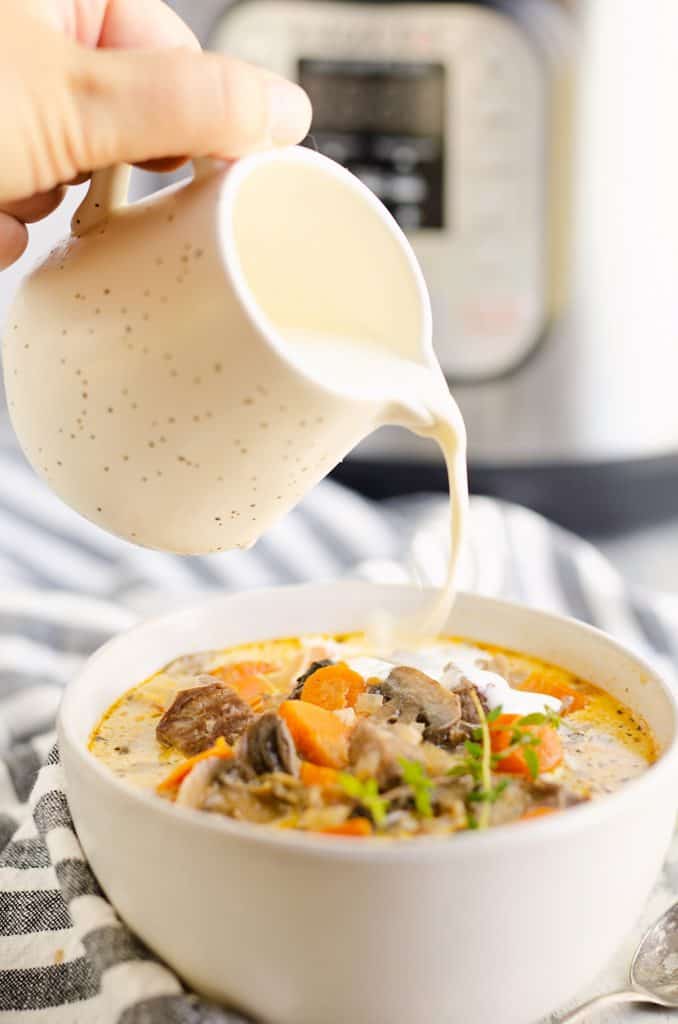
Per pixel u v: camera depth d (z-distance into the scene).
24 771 0.54
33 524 0.72
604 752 0.47
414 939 0.37
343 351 0.46
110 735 0.48
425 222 0.71
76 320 0.42
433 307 0.72
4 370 0.46
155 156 0.44
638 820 0.39
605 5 0.68
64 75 0.43
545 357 0.72
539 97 0.69
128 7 0.52
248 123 0.44
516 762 0.44
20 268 0.86
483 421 0.74
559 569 0.66
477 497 0.73
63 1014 0.45
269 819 0.41
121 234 0.43
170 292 0.40
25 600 0.63
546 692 0.50
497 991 0.39
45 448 0.45
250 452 0.42
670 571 0.72
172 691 0.50
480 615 0.52
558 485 0.75
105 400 0.42
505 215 0.70
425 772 0.43
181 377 0.40
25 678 0.58
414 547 0.66
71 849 0.46
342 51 0.69
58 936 0.47
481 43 0.69
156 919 0.40
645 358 0.73
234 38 0.70
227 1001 0.40
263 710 0.48
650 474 0.76
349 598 0.53
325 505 0.72
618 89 0.69
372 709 0.47
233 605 0.53
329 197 0.46
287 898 0.36
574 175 0.70
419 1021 0.38
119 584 0.66
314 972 0.37
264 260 0.47
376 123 0.70
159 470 0.43
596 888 0.39
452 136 0.70
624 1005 0.45
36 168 0.45
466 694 0.47
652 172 0.70
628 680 0.49
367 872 0.35
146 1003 0.39
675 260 0.72
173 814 0.37
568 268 0.71
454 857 0.36
